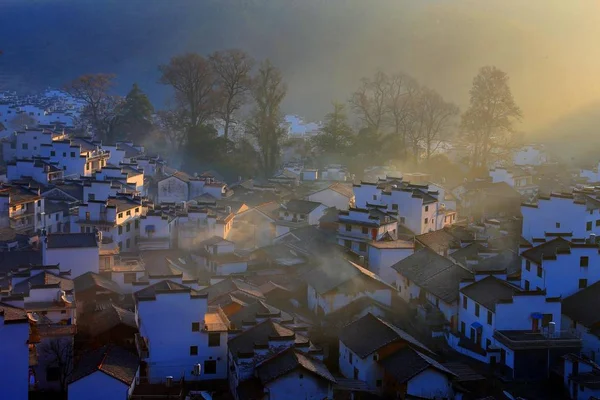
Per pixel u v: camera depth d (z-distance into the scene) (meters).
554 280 81.81
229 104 170.12
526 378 71.19
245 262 101.94
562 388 69.31
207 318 75.75
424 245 103.88
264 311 80.56
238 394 66.25
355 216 108.12
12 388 60.03
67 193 132.88
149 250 108.19
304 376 66.12
